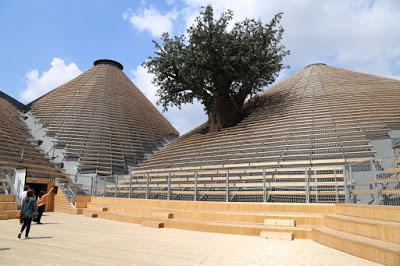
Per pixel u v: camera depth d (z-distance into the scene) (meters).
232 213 14.23
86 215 20.95
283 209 13.80
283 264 7.97
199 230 14.10
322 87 31.45
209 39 27.84
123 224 16.67
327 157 19.06
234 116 30.48
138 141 40.22
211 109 31.22
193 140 31.08
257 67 28.41
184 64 27.94
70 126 38.03
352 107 25.41
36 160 29.00
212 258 8.70
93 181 24.98
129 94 51.09
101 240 11.46
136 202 19.44
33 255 8.70
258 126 27.02
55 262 7.95
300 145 21.25
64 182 26.48
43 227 14.88
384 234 8.47
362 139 20.19
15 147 30.12
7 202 18.52
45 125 38.47
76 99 44.06
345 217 11.14
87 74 52.38
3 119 36.06
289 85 35.59
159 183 22.30
